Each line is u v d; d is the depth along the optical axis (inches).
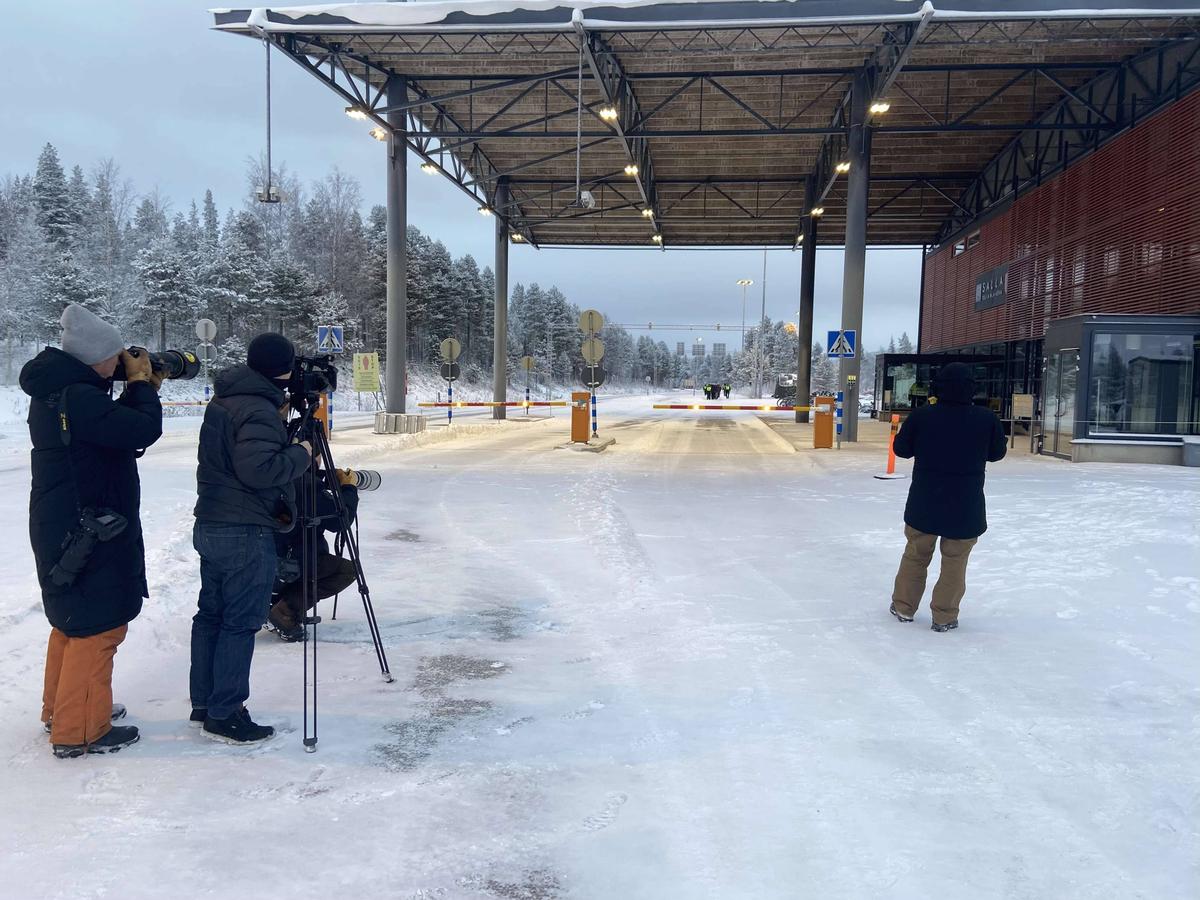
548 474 555.2
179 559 262.5
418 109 992.9
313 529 178.7
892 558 298.2
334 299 2201.0
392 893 97.3
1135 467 619.5
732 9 610.9
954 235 1378.0
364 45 759.1
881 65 745.6
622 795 122.7
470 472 561.9
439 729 147.5
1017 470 595.5
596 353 834.8
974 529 200.5
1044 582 254.4
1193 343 655.8
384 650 193.8
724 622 217.0
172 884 98.0
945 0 595.2
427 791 123.6
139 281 1883.6
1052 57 816.3
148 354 140.6
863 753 137.3
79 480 129.0
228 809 117.2
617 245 1699.1
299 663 183.3
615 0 616.7
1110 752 137.2
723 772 130.4
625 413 1968.5
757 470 608.4
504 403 1378.0
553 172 1247.5
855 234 813.9
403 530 347.6
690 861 104.9
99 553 130.7
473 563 287.0
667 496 463.8
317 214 2662.4
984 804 120.0
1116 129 820.0
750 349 5910.4
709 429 1208.2
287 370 144.6
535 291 4256.9
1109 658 184.4
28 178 2566.4
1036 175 1028.5
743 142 1128.8
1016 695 163.0
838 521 380.2
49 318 1753.2
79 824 112.0
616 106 819.4
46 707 141.3
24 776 126.5
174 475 483.5
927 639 200.8
